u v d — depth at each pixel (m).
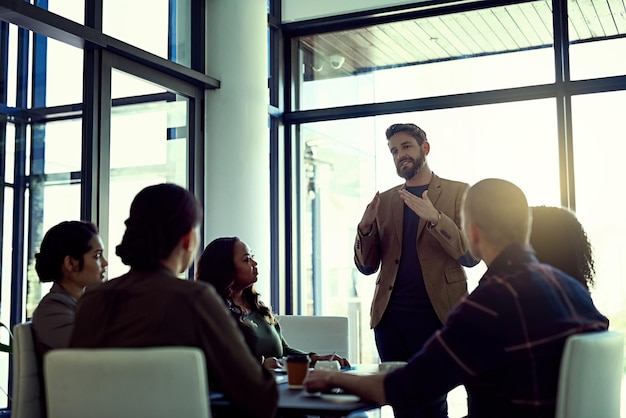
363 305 5.54
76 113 4.23
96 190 3.99
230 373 1.69
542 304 1.75
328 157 5.68
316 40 5.77
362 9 5.50
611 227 4.76
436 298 3.33
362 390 1.88
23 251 4.52
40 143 4.38
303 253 5.75
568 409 1.69
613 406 1.92
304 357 2.19
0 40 4.55
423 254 3.39
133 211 1.79
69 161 4.24
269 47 5.68
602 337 1.77
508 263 1.81
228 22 4.92
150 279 1.72
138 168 4.34
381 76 5.50
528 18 5.09
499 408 1.79
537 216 2.20
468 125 5.19
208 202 4.89
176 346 1.66
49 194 4.36
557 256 2.15
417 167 3.54
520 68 5.08
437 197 3.54
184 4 4.84
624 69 4.80
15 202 4.54
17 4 3.43
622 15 4.84
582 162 4.86
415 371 1.81
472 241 1.90
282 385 2.25
